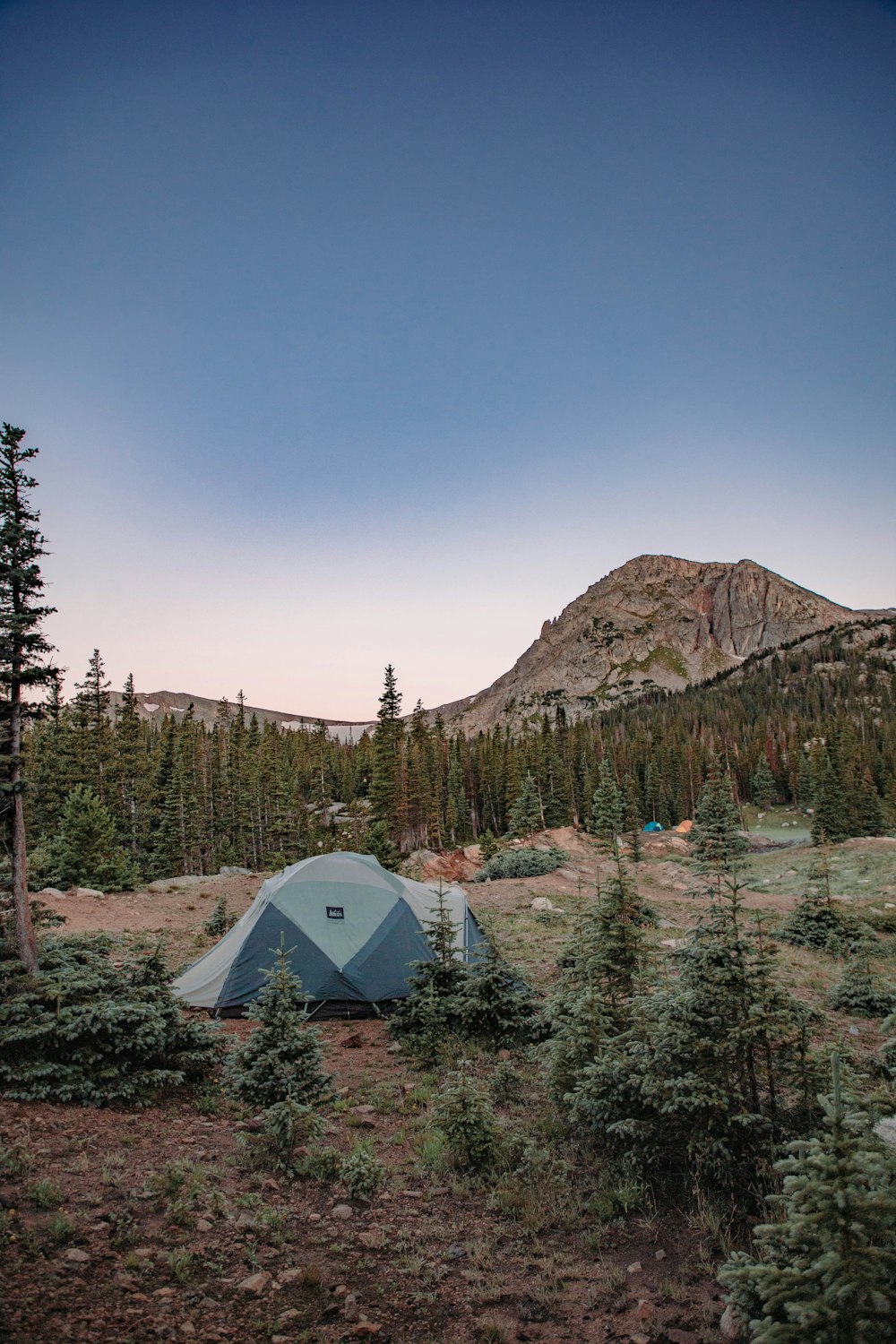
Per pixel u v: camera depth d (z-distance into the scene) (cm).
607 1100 852
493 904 3030
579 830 6131
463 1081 916
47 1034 958
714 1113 774
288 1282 612
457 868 4488
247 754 8056
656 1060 821
